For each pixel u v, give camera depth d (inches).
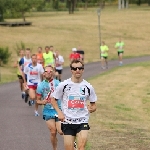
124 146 445.4
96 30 2694.4
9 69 1595.7
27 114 658.2
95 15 3334.2
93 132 521.0
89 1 4845.0
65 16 3331.7
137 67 1502.2
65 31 2598.4
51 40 2374.5
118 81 1143.6
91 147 438.6
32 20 3043.8
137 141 471.8
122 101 826.8
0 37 2335.1
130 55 2119.8
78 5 4982.8
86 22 2913.4
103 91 961.5
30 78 663.1
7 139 487.8
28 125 570.9
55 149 426.9
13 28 2586.1
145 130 548.7
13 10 3046.3
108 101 820.0
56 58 1087.0
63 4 4724.4
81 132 337.1
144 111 726.5
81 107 340.2
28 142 472.4
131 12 3516.2
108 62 1788.9
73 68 338.0
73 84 340.2
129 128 557.9
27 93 761.6
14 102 789.2
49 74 440.8
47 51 986.7
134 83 1101.1
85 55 2065.7
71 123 339.6
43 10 4249.5
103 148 435.2
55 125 420.5
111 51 2207.2
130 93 933.2
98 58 1978.3
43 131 532.1
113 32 2674.7
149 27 2819.9
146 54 2167.8
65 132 342.0
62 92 342.0
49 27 2696.9
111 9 4192.9
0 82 1165.1
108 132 523.5
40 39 2375.7
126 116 665.6
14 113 666.8
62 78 1247.5
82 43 2357.3
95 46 2306.8
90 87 341.4
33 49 2181.3
